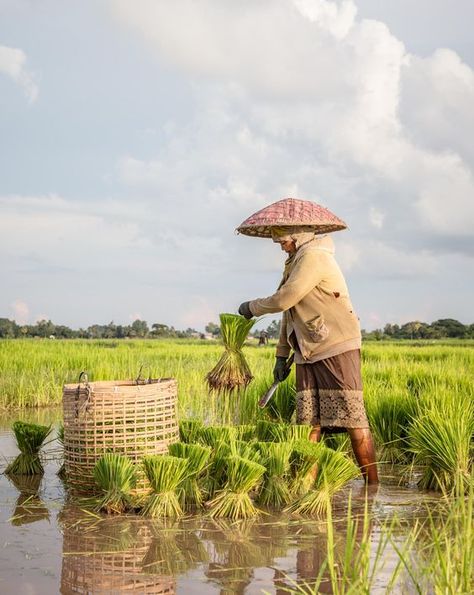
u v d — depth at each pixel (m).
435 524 4.28
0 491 5.24
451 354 21.16
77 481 5.09
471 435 5.95
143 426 5.14
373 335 66.06
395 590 3.12
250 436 5.99
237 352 6.16
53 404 11.15
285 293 5.48
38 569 3.44
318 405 5.70
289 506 4.75
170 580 3.30
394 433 6.89
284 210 5.57
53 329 72.69
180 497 4.80
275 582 3.28
